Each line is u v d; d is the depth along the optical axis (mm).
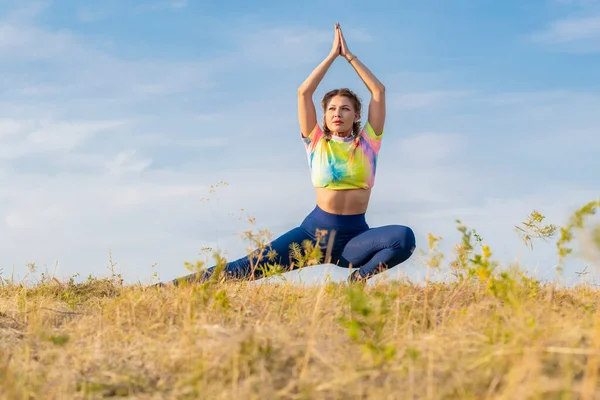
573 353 2818
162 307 4426
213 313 4223
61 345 3744
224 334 3539
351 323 3201
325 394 2689
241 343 3109
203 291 4402
